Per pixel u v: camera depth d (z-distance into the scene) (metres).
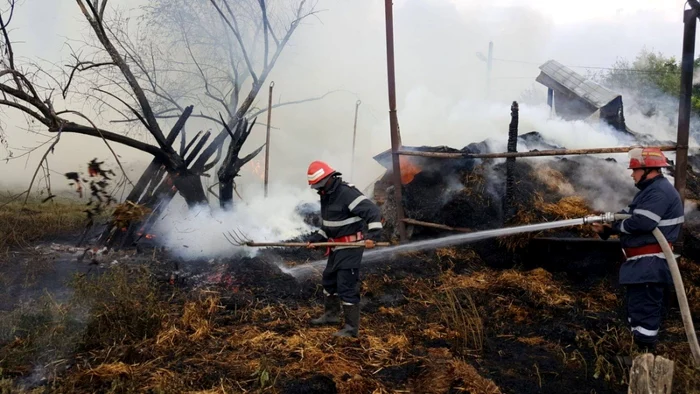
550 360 4.40
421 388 3.83
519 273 6.39
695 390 3.66
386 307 5.58
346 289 4.66
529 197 7.07
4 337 4.41
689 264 6.06
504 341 4.81
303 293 5.90
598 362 4.07
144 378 3.82
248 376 3.89
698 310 5.51
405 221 7.36
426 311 5.50
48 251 7.54
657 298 4.32
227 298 5.52
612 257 6.25
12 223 8.25
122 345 4.25
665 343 4.71
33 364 4.02
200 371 3.96
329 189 4.76
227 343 4.52
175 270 6.61
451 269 6.77
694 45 5.40
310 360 4.18
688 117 5.47
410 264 6.89
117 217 6.20
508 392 3.85
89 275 6.11
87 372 3.80
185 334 4.65
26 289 5.81
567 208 6.86
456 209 7.34
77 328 4.53
